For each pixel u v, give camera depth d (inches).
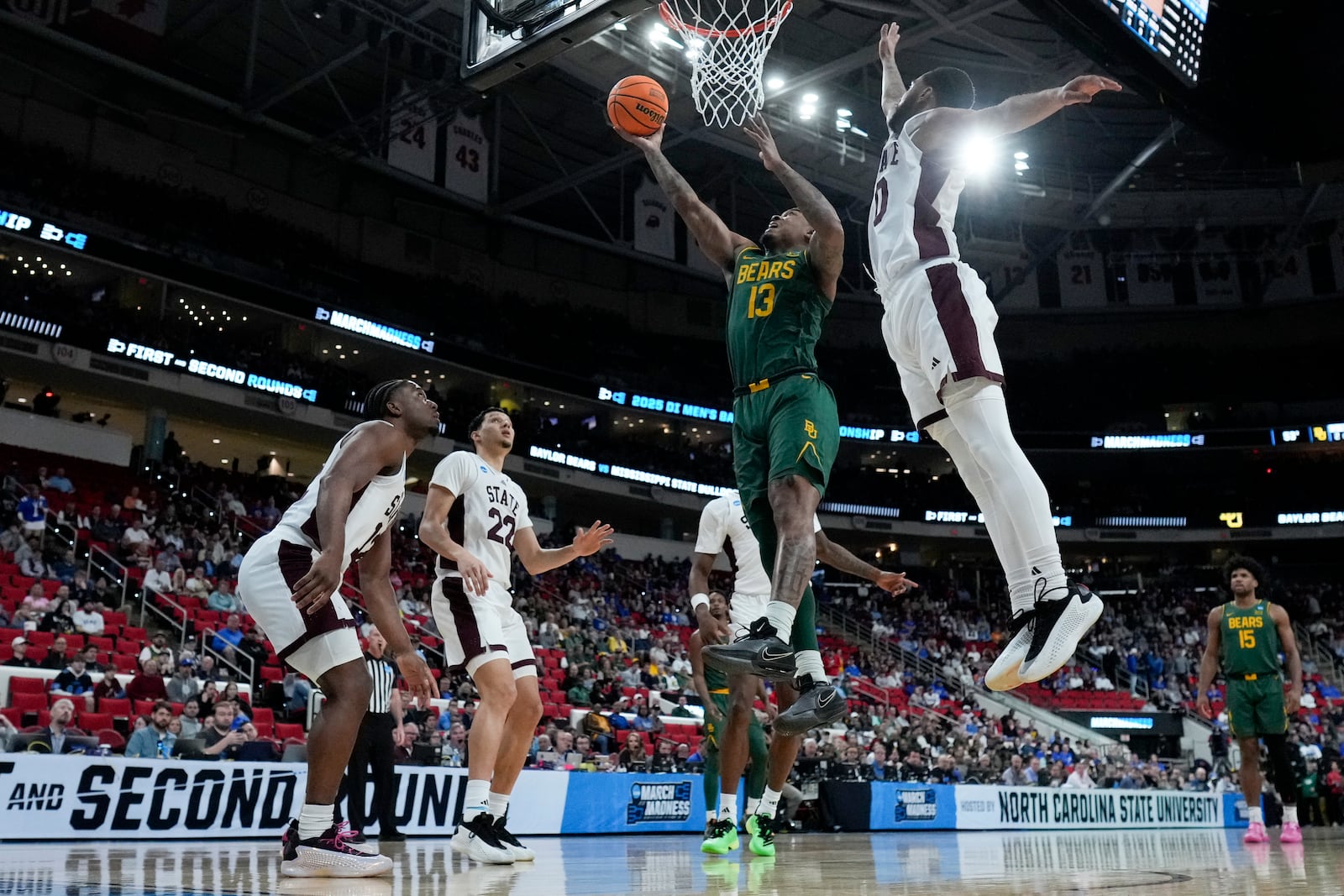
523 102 1104.8
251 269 954.7
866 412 1347.2
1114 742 928.9
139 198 961.5
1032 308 1397.6
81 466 843.4
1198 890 114.9
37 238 837.2
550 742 470.3
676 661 819.4
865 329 1411.2
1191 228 1312.7
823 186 1096.8
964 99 139.7
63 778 228.7
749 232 1327.5
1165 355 1407.5
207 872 138.6
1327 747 855.1
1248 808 283.3
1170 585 1322.6
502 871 152.6
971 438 124.1
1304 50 515.8
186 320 1000.2
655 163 178.4
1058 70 1013.2
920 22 978.7
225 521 842.2
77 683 449.7
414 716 445.7
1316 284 1371.8
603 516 1259.8
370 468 140.5
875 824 416.5
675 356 1315.2
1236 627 283.3
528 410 1197.7
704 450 1302.9
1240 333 1421.0
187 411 944.9
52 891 108.4
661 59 860.0
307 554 142.2
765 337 151.9
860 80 1098.7
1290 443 1291.8
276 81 1062.4
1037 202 1175.6
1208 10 500.1
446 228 1222.3
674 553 1198.9
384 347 1042.7
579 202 1278.3
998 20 965.2
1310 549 1369.3
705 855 203.5
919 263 129.0
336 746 136.3
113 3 949.8
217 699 450.9
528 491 1155.3
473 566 177.3
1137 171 1243.8
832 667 929.5
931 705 927.7
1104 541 1321.4
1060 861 192.5
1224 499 1344.7
